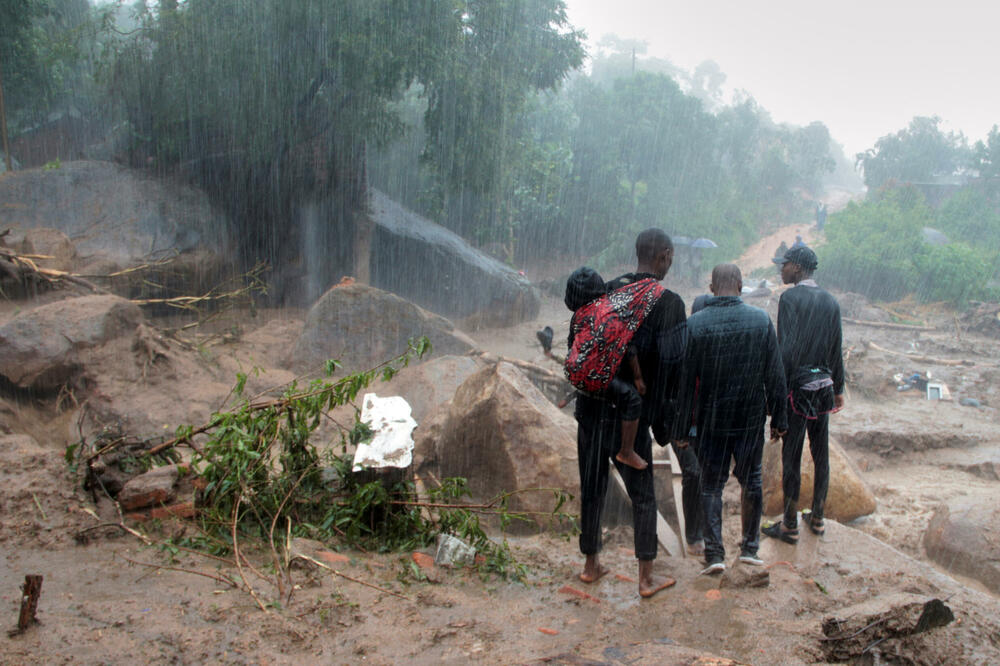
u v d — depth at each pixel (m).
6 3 20.34
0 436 5.21
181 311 14.06
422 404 7.63
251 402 4.90
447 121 17.84
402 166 25.09
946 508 5.23
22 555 3.50
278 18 15.36
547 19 20.72
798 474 4.41
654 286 3.47
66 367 7.50
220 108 16.02
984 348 14.79
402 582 3.60
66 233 13.16
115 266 12.59
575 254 29.28
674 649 2.70
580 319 3.52
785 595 3.56
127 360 7.95
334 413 7.68
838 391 4.65
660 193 34.56
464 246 18.73
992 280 23.53
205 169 16.73
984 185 35.69
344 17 15.27
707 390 3.93
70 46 17.66
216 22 15.59
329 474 4.52
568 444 5.23
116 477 4.50
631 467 3.56
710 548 3.91
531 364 9.60
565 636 3.03
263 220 17.14
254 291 16.22
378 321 10.05
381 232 17.89
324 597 3.25
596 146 32.94
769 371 3.87
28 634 2.61
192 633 2.74
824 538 4.50
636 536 3.62
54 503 4.10
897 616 3.09
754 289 20.38
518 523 5.05
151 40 16.48
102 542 3.74
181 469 4.28
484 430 5.48
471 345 10.41
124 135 18.00
